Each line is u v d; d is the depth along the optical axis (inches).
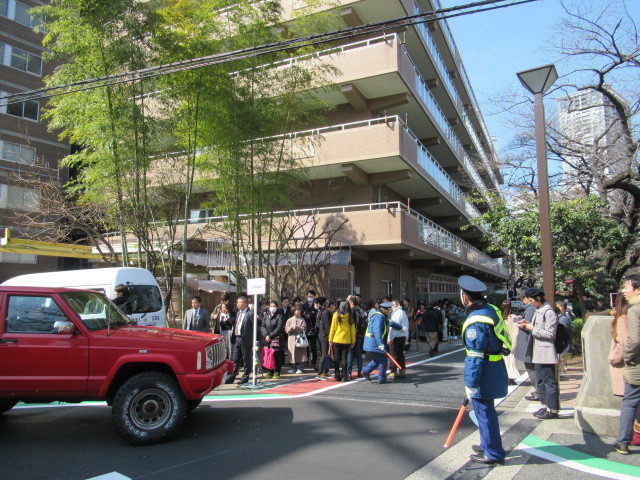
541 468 183.3
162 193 527.2
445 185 940.6
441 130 921.5
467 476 176.4
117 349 224.5
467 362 186.2
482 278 1465.3
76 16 392.5
